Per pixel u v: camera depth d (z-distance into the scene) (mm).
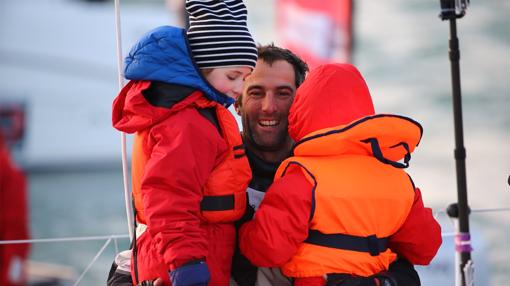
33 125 42281
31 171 41031
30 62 43625
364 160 5719
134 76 5453
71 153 41500
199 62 5520
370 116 5535
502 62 47719
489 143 38312
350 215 5598
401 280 5812
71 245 27422
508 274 21875
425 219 5957
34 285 21625
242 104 6754
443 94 44844
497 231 26469
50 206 34125
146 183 5273
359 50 50156
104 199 35031
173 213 5207
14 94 42812
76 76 43312
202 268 5176
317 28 18391
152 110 5367
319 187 5582
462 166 7082
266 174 6625
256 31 49000
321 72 5809
